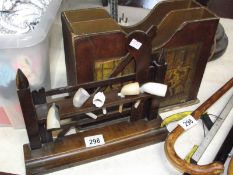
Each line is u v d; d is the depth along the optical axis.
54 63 0.95
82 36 0.58
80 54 0.61
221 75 0.98
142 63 0.62
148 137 0.71
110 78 0.63
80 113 0.62
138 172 0.67
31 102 0.54
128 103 0.70
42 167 0.64
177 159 0.63
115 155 0.70
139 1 1.34
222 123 0.78
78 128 0.73
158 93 0.64
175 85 0.78
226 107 0.83
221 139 0.74
